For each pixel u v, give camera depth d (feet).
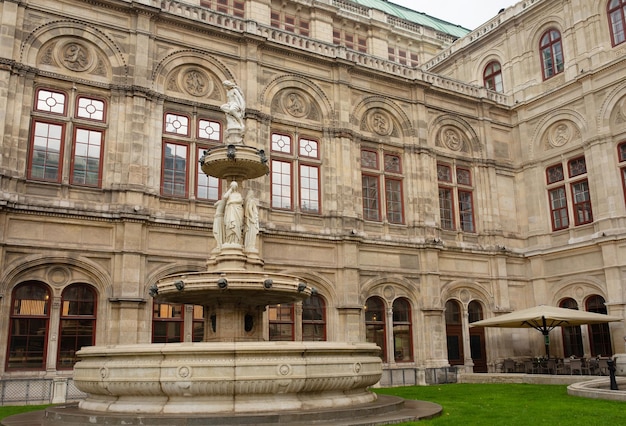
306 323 84.84
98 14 77.61
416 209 97.71
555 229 105.70
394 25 134.82
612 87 98.48
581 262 99.60
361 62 98.48
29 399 65.10
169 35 82.43
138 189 74.74
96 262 71.61
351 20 126.11
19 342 67.10
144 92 77.87
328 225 89.15
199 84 84.12
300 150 90.63
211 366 36.01
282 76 90.43
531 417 42.27
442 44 142.20
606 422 39.17
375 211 95.35
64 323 69.67
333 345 39.81
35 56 73.10
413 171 99.40
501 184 110.22
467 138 108.78
